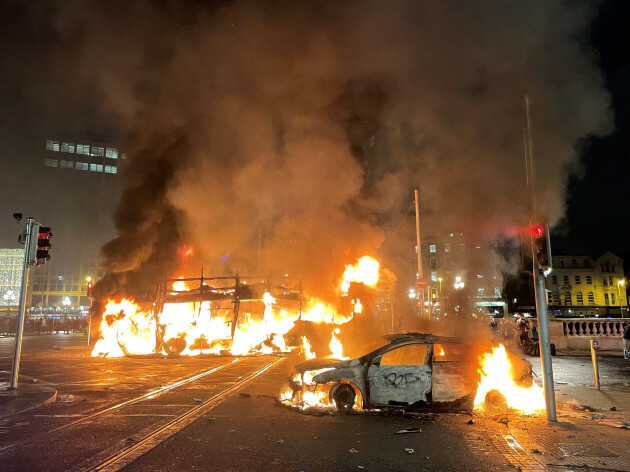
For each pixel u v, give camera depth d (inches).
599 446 232.7
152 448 228.7
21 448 230.2
